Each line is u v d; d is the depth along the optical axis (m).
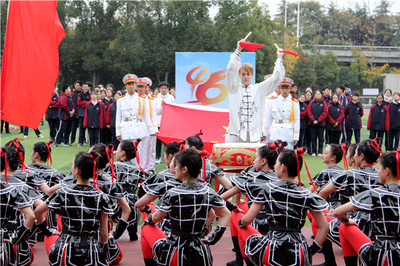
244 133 7.86
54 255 4.35
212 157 7.52
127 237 7.10
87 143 17.75
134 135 10.78
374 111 15.70
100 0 44.69
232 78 7.76
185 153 4.29
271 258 4.23
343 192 5.52
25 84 5.32
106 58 43.25
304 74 47.47
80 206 4.31
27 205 4.56
